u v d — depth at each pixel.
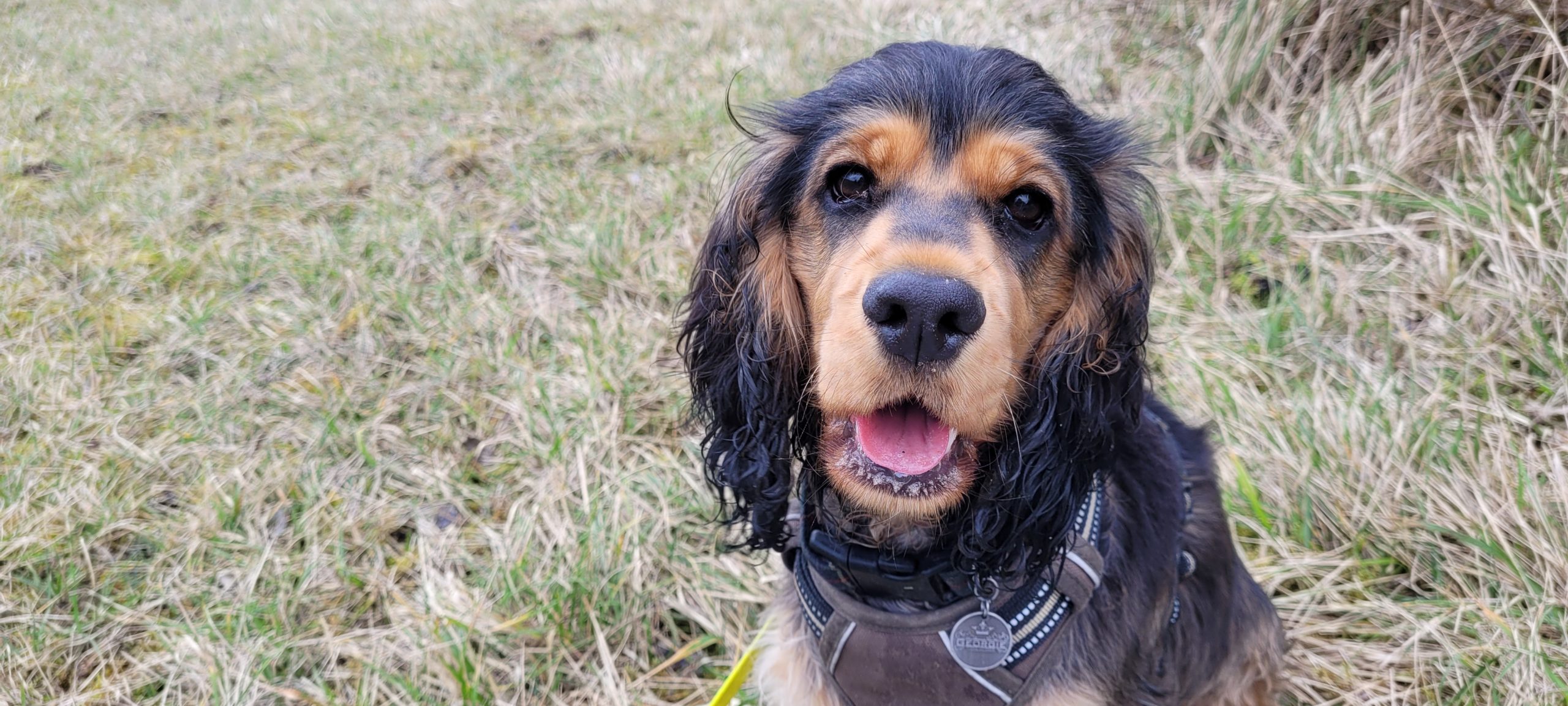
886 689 0.36
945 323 0.29
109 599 0.53
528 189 0.92
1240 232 0.75
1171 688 0.41
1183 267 0.72
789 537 0.41
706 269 0.42
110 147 1.08
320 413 0.66
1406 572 0.52
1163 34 1.02
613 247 0.81
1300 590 0.53
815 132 0.36
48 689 0.49
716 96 1.09
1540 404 0.57
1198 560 0.42
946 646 0.35
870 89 0.35
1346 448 0.56
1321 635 0.51
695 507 0.58
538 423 0.65
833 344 0.31
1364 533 0.53
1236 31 0.86
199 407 0.66
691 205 0.87
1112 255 0.38
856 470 0.33
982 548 0.35
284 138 1.10
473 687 0.48
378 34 1.46
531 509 0.59
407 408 0.67
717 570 0.55
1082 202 0.36
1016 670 0.35
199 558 0.56
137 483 0.61
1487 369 0.59
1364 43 0.80
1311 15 0.84
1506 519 0.51
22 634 0.51
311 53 1.40
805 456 0.38
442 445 0.64
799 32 1.27
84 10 1.73
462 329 0.74
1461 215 0.67
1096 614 0.37
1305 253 0.72
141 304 0.79
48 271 0.84
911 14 1.26
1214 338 0.67
